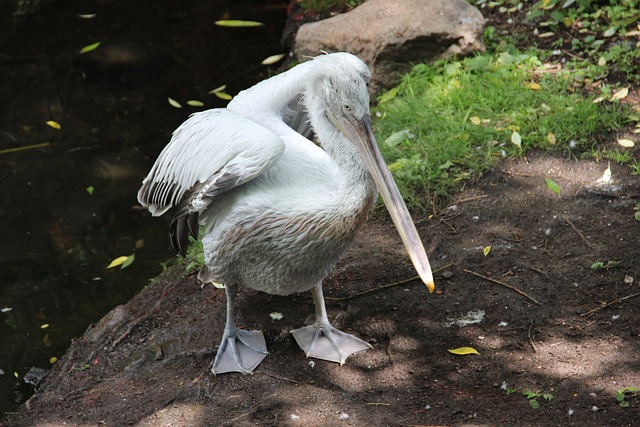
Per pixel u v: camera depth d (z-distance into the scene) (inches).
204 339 273.6
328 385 250.2
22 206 361.1
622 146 336.2
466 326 266.7
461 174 335.6
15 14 481.7
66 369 274.7
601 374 241.9
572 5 428.1
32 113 416.5
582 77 379.2
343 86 224.1
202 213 247.1
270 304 285.1
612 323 260.7
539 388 240.1
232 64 444.5
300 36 409.7
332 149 229.8
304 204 227.5
